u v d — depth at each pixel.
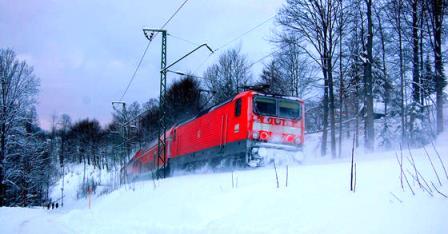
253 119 17.92
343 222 6.17
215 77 52.19
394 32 29.31
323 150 28.06
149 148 34.69
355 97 33.91
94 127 99.75
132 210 13.59
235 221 7.77
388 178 7.80
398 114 33.28
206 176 15.00
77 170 94.38
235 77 51.09
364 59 23.12
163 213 10.87
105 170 82.31
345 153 29.08
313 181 9.04
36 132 42.84
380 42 30.83
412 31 27.30
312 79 28.88
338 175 9.14
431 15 24.75
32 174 42.19
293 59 41.38
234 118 18.83
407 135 24.97
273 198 8.36
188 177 16.52
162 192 14.44
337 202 7.05
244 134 17.91
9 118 39.22
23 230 9.58
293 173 10.86
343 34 27.06
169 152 28.47
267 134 18.05
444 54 26.91
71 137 106.12
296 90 41.59
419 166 8.41
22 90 40.47
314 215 6.80
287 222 6.85
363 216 6.17
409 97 29.81
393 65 31.50
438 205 5.75
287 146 18.34
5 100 39.56
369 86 22.97
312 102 41.00
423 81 27.97
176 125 28.56
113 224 10.02
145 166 35.56
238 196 9.45
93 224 10.27
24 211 16.06
